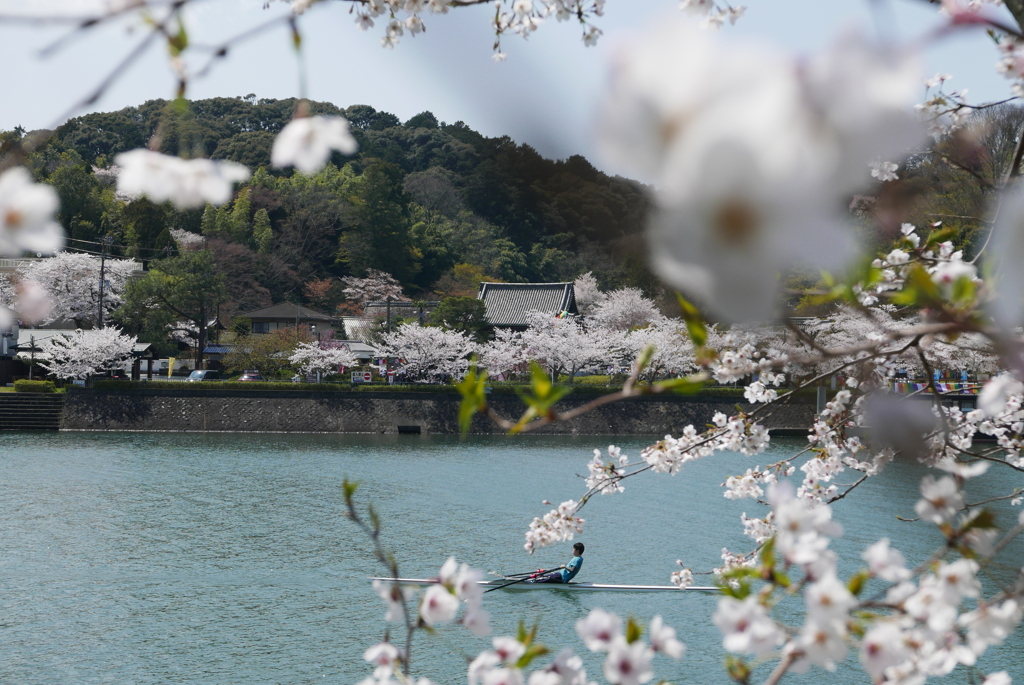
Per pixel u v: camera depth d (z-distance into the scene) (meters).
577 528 6.99
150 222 87.19
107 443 45.66
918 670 2.71
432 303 78.19
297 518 27.27
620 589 19.53
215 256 84.62
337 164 115.19
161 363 72.75
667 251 0.62
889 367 3.41
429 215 105.56
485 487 33.62
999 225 0.99
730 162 0.59
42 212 1.07
